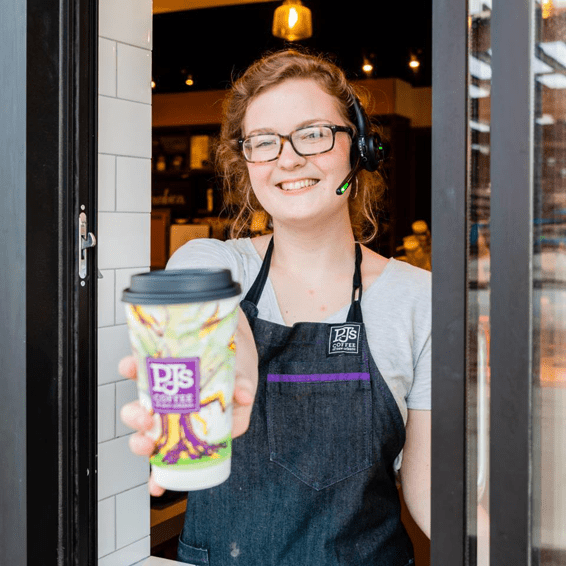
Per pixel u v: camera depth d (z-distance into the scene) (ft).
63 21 4.16
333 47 22.81
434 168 3.04
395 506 5.22
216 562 5.09
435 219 3.05
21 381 4.00
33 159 4.02
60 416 4.22
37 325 4.07
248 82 5.29
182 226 18.84
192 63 23.61
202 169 28.43
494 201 2.95
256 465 4.97
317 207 5.04
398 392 5.07
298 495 4.91
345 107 5.19
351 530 4.91
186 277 2.35
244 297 5.34
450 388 3.05
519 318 2.93
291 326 5.24
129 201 6.03
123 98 5.92
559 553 3.00
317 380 4.95
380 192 6.23
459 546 3.04
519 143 2.89
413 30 20.92
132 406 2.48
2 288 4.07
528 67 2.86
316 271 5.32
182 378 2.39
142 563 5.99
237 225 6.32
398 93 28.25
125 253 6.01
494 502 2.97
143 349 2.40
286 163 5.00
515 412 2.94
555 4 2.92
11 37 4.00
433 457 3.08
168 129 28.99
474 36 2.99
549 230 2.94
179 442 2.43
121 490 6.01
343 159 5.12
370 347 5.08
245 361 3.44
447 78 3.00
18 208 4.01
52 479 4.16
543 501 2.98
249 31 20.20
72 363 4.27
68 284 4.24
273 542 4.95
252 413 4.98
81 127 4.28
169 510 7.80
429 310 5.20
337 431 4.93
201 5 17.90
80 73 4.25
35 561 4.04
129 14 5.93
